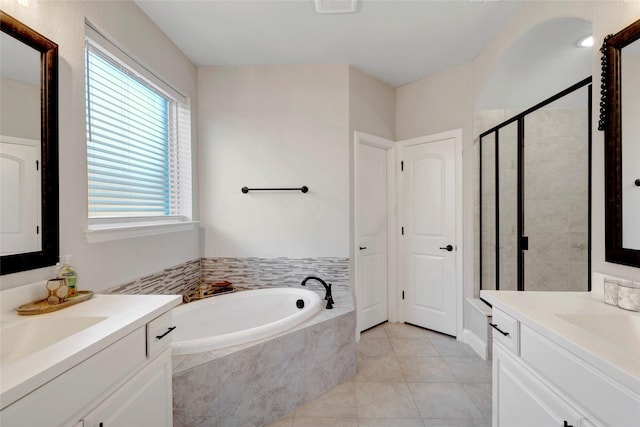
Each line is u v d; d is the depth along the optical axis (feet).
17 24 3.65
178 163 8.39
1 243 3.50
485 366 7.57
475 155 8.61
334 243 8.88
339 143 8.84
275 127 8.86
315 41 7.63
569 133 7.91
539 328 3.22
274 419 5.64
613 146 4.03
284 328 5.93
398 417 5.73
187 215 8.45
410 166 10.16
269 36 7.38
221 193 8.91
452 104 9.07
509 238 8.30
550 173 7.97
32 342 3.30
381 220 10.21
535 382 3.33
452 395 6.40
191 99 8.54
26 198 3.78
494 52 7.38
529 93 8.09
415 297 10.12
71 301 3.81
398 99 10.38
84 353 2.56
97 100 5.45
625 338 3.45
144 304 3.85
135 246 6.07
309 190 8.87
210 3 6.15
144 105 6.95
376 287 10.11
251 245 8.93
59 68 4.37
